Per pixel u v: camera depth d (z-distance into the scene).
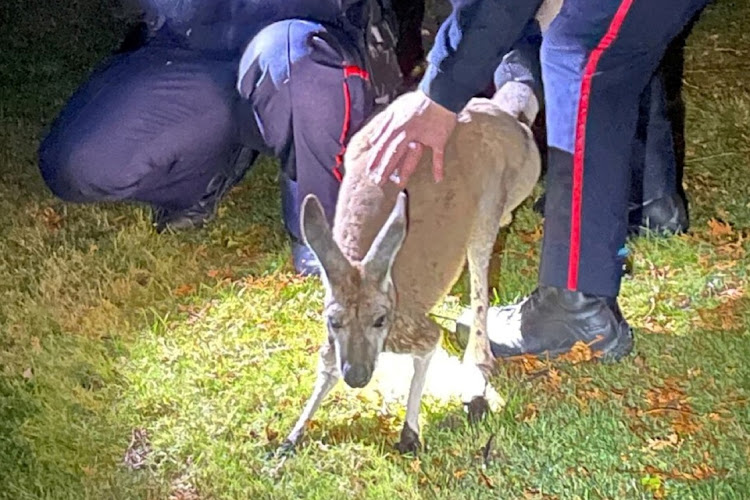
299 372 2.53
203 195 3.04
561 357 2.53
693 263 2.78
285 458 2.32
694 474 2.23
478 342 2.46
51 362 2.58
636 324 2.62
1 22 4.19
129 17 3.32
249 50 2.74
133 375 2.55
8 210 3.14
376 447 2.33
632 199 2.87
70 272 2.87
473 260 2.40
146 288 2.82
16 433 2.41
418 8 3.46
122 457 2.37
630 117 2.35
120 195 2.93
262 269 2.88
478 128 2.32
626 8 2.16
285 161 2.78
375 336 2.08
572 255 2.43
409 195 2.22
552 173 2.41
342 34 2.80
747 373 2.44
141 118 2.82
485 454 2.31
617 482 2.22
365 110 2.71
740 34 3.83
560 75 2.32
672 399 2.40
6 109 3.64
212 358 2.58
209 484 2.29
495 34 2.10
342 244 2.20
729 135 3.28
